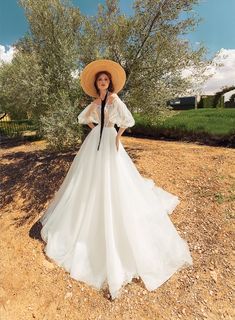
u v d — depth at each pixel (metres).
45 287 3.07
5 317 2.75
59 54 6.12
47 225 3.87
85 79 3.57
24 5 6.47
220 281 3.08
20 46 7.70
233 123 10.31
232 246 3.57
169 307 2.79
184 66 6.46
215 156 6.39
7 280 3.20
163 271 3.15
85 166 3.56
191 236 3.79
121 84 3.58
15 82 6.96
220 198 4.57
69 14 6.65
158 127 10.85
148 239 3.29
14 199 5.14
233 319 2.66
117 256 3.11
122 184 3.33
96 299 2.90
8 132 14.84
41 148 9.07
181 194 4.81
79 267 3.17
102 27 6.52
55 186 5.38
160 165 5.92
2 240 3.99
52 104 6.13
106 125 3.46
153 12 6.16
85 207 3.45
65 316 2.74
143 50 6.46
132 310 2.77
